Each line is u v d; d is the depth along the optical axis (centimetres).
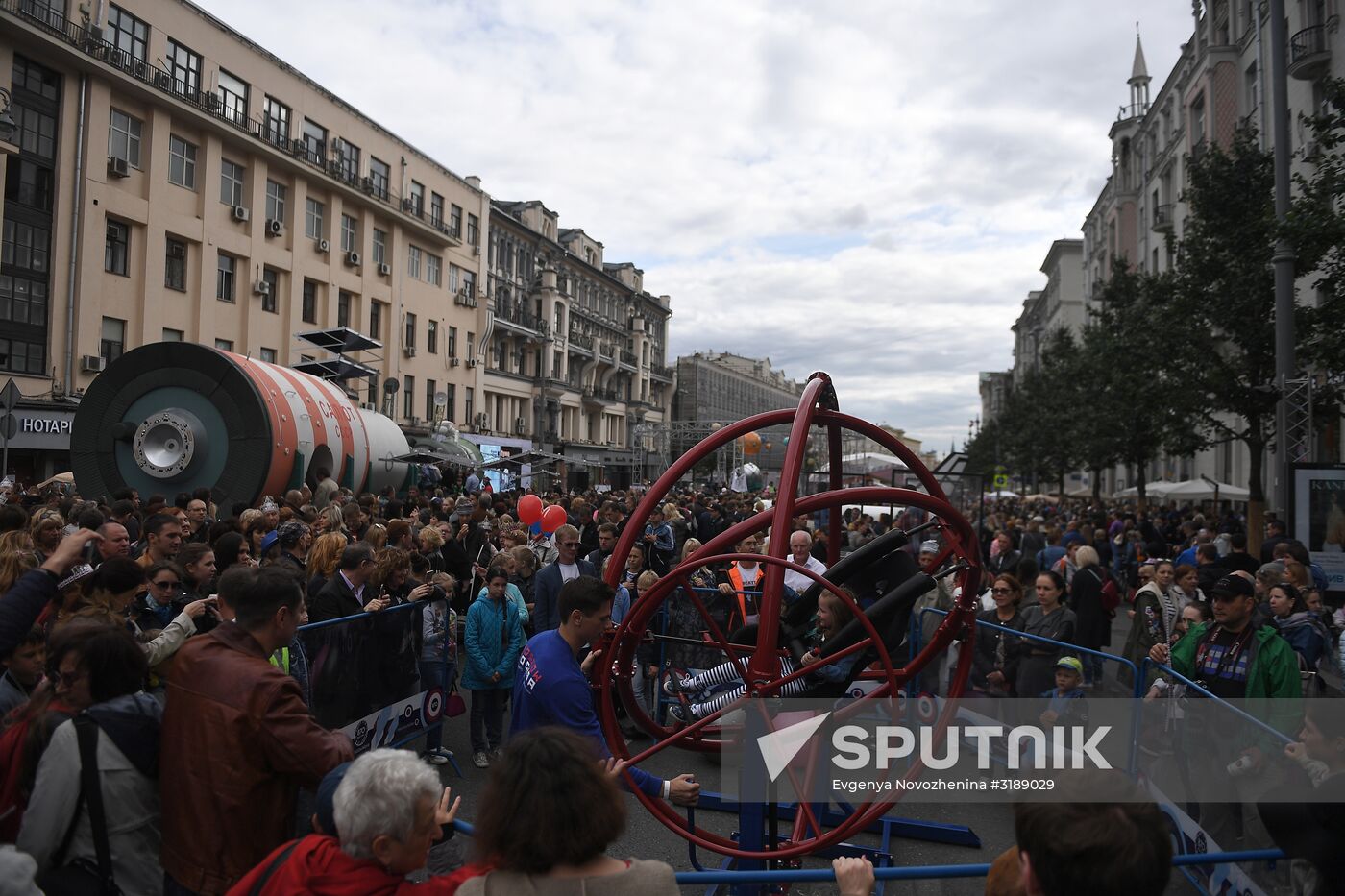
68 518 932
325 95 3578
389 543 800
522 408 5634
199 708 275
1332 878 263
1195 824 472
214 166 2991
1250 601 532
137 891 277
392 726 618
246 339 3153
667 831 569
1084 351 3428
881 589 518
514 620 682
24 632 309
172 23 2806
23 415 2255
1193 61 3303
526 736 207
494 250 5347
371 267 3900
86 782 270
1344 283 1269
